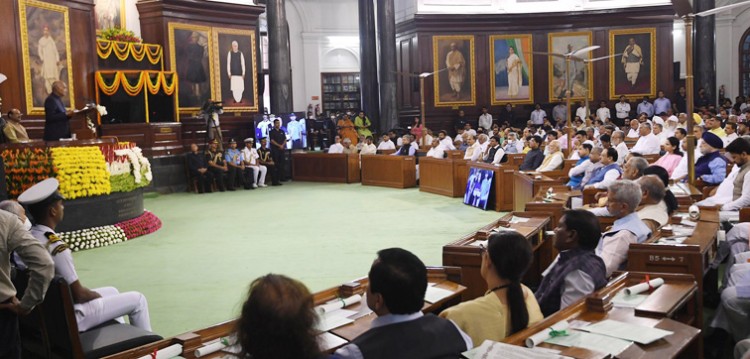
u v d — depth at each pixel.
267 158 17.62
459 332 2.68
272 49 19.55
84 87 14.64
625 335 2.97
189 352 3.03
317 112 26.64
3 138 10.40
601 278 3.88
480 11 23.50
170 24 17.41
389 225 10.89
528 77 23.61
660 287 3.72
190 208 13.55
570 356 2.74
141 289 7.22
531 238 5.63
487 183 12.32
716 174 8.59
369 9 22.67
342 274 7.65
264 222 11.53
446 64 23.42
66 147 9.64
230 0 18.67
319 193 15.63
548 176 11.64
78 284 4.30
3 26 12.59
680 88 22.78
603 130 14.97
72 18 14.27
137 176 10.70
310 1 26.78
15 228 3.78
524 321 3.27
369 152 17.91
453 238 9.66
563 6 23.44
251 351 2.04
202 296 6.88
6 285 3.83
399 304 2.59
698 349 3.59
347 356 2.49
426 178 15.13
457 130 22.33
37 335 4.28
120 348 4.04
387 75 22.23
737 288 4.22
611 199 5.00
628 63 23.30
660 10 22.95
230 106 18.78
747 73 25.22
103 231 9.79
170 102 17.28
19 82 12.91
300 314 2.03
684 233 5.09
